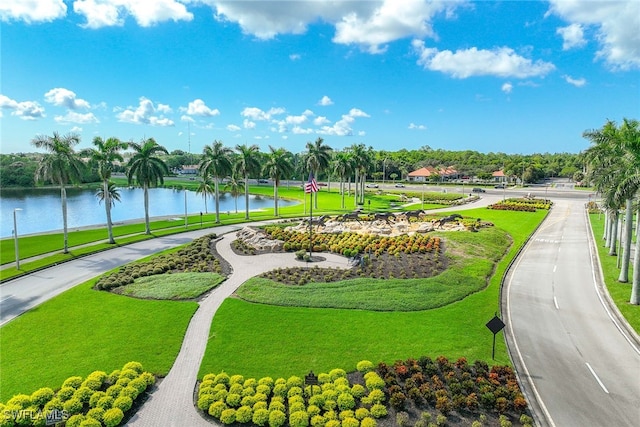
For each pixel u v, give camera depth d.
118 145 52.81
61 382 21.06
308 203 103.62
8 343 25.08
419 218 65.44
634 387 20.62
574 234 58.06
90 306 30.50
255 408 18.52
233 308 29.48
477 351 23.83
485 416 18.20
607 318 29.02
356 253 43.56
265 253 46.25
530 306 31.27
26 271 40.25
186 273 37.88
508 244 51.12
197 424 18.09
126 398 19.02
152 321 27.72
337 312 28.88
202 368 22.22
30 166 143.75
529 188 133.00
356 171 95.88
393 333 25.83
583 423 17.97
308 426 18.00
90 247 51.31
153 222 74.75
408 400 19.47
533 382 21.17
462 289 33.53
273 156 78.56
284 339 25.11
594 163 40.22
